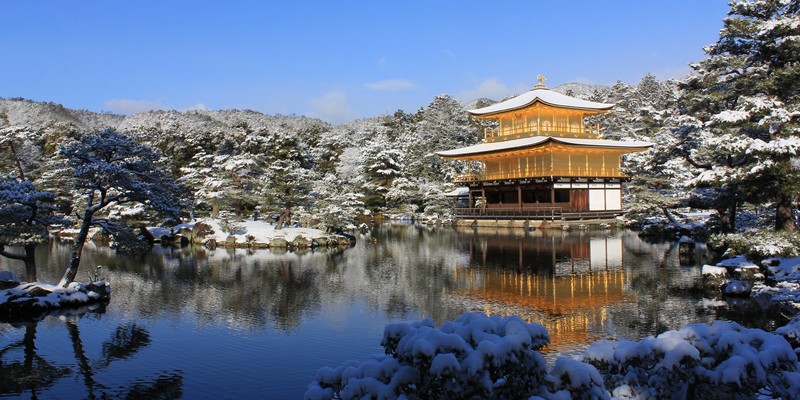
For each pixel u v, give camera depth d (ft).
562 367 25.29
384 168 286.05
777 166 77.97
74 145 80.38
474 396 23.40
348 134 415.23
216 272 109.81
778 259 85.20
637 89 377.91
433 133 322.55
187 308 77.41
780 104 85.92
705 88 123.54
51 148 268.82
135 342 61.16
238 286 94.12
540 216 205.16
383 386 23.76
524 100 250.16
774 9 95.40
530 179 212.43
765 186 87.40
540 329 25.57
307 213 179.93
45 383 49.16
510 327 25.36
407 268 112.47
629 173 224.53
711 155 122.52
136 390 47.32
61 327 67.51
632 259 115.65
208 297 84.94
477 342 24.32
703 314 67.31
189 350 58.13
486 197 246.27
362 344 59.67
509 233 184.14
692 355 25.31
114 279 101.76
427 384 23.97
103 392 47.03
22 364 54.24
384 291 88.28
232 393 46.42
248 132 300.40
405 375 23.93
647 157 166.71
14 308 73.10
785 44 87.56
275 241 156.87
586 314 69.26
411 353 23.59
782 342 25.91
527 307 74.08
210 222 172.76
